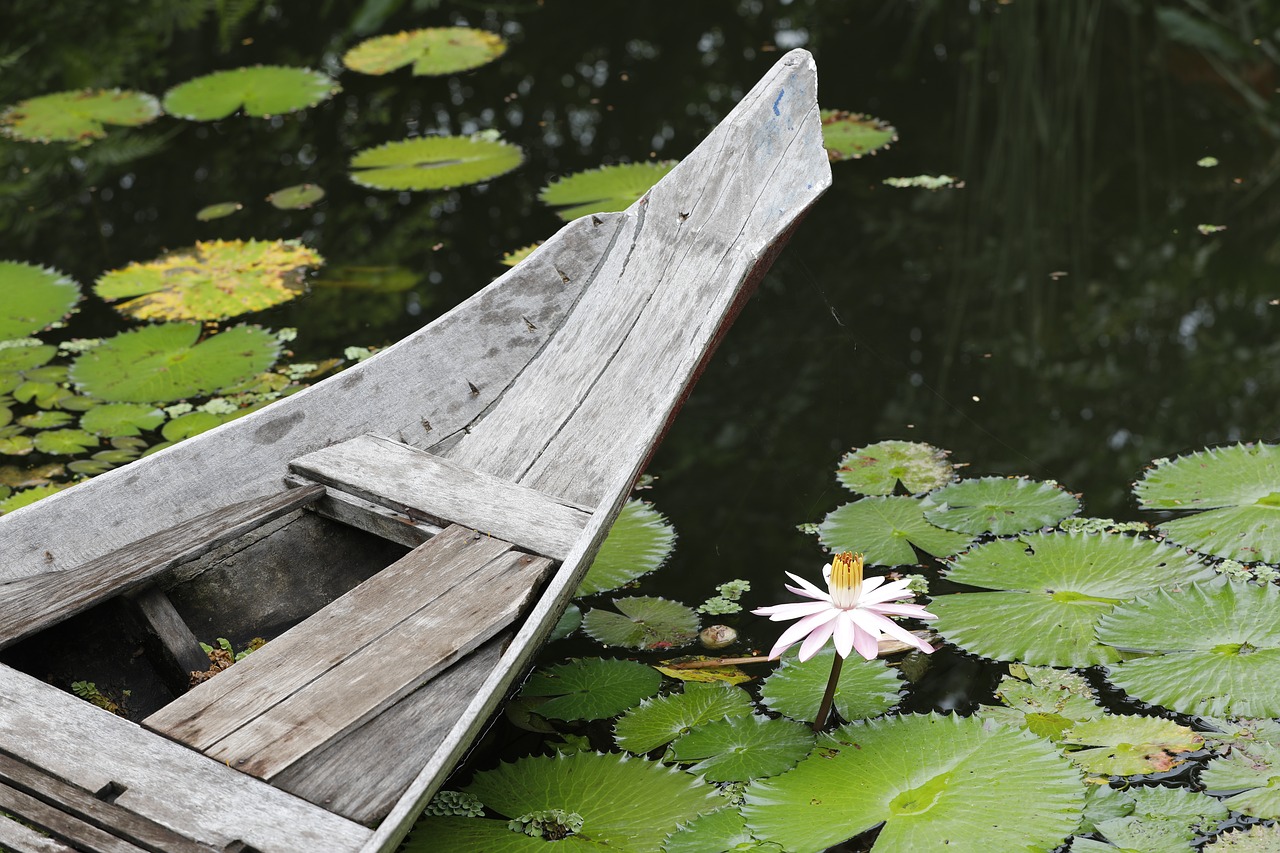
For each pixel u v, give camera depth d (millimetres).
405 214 4918
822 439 3510
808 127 2982
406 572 2330
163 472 2559
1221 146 5176
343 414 2822
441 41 6379
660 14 6820
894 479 3223
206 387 3688
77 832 1785
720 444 3533
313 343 3998
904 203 4840
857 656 2543
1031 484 3127
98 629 2369
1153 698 2324
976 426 3508
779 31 6492
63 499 2428
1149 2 6488
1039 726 2283
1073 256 4465
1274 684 2299
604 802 2168
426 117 5773
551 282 3127
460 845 2084
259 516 2443
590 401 2916
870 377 3820
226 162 5469
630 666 2578
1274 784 2100
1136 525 2928
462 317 3023
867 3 6773
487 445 2920
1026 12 6402
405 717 2021
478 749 2363
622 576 2887
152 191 5234
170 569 2307
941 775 2129
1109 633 2492
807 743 2264
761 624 2734
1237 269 4320
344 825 1791
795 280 4402
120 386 3711
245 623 2520
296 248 4590
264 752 1922
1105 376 3744
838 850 2082
